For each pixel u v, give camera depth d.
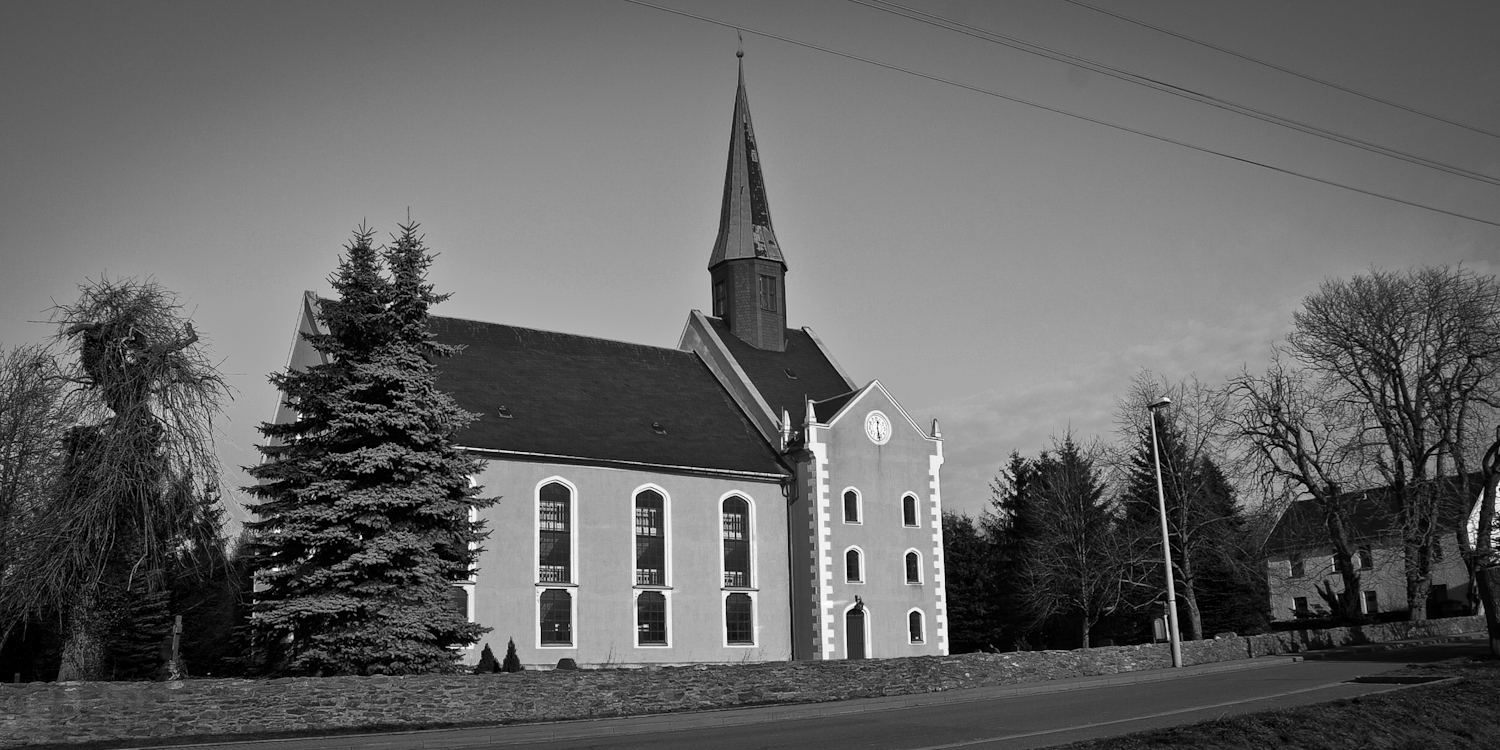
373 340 33.19
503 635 43.66
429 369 33.34
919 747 21.14
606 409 51.66
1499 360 50.78
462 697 27.92
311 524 31.12
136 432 31.48
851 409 54.50
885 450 55.19
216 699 25.31
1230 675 36.72
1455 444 51.88
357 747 23.31
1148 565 58.56
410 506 31.97
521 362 52.22
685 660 48.19
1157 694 30.72
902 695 33.62
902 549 54.62
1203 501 56.69
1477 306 51.59
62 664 31.86
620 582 47.03
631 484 48.31
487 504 34.59
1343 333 53.91
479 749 23.16
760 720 28.19
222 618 44.62
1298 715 21.86
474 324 53.19
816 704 31.55
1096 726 23.88
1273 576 69.12
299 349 49.12
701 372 59.38
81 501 30.92
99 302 32.16
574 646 45.34
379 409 31.88
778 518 52.69
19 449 33.09
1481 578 34.25
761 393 57.09
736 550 51.31
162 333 32.62
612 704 29.73
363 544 31.08
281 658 32.12
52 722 23.84
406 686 27.38
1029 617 69.38
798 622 51.94
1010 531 72.75
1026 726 24.42
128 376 31.84
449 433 33.53
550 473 46.22
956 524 77.81
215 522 34.59
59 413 32.25
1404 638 50.47
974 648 71.06
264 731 25.56
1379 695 24.55
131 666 41.06
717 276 62.66
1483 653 40.34
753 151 63.72
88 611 32.19
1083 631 65.44
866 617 52.53
